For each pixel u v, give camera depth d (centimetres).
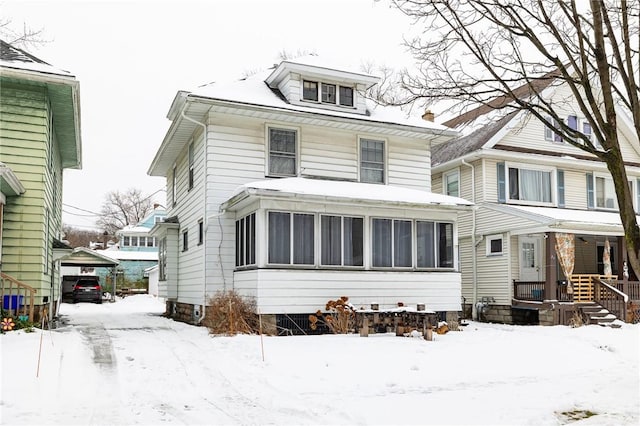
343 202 1409
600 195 2312
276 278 1356
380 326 1394
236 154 1556
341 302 1380
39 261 1304
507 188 2111
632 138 2380
